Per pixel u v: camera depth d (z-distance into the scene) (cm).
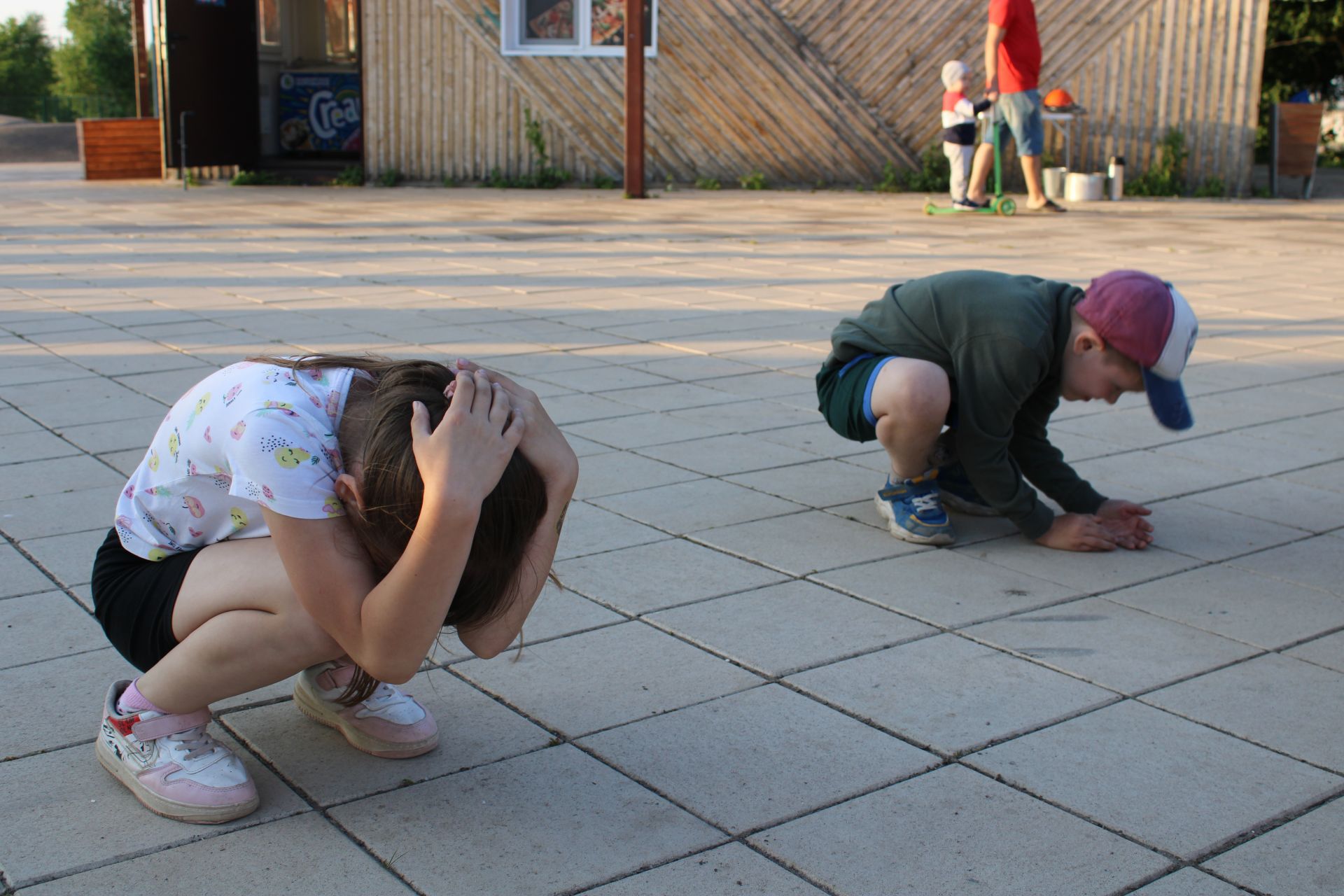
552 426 197
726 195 1373
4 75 6388
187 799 202
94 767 219
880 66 1419
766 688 255
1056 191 1395
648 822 206
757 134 1442
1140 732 239
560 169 1450
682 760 226
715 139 1446
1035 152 1210
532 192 1386
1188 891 189
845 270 827
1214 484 401
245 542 202
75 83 6041
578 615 289
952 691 255
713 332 620
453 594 181
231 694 204
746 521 357
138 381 495
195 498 200
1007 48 1180
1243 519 367
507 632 206
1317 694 256
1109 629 287
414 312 657
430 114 1452
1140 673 265
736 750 230
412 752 225
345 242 936
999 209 1201
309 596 186
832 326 643
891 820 207
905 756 228
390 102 1452
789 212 1195
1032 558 335
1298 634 286
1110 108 1422
